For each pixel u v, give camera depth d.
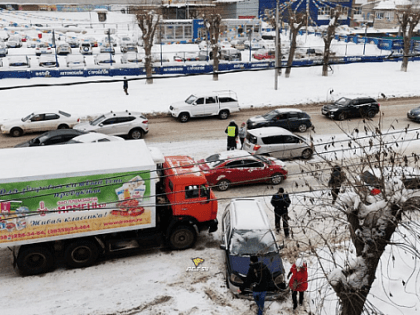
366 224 8.27
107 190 12.62
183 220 13.84
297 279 10.64
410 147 22.48
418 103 32.66
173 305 11.34
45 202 12.16
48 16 70.06
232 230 12.94
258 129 21.64
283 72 42.25
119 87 35.41
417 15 41.66
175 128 26.72
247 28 60.22
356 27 73.06
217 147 23.14
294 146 21.08
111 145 14.52
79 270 12.95
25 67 38.78
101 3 73.75
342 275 8.33
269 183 18.92
